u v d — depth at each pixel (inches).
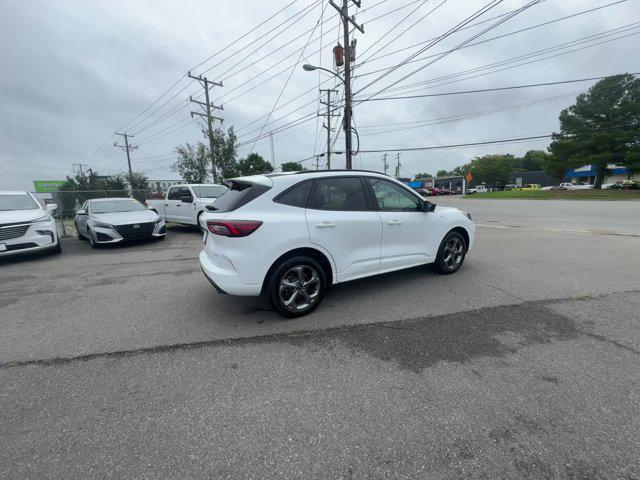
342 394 92.0
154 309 160.4
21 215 287.6
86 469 69.2
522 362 105.2
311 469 68.4
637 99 1355.8
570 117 1565.0
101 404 90.2
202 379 101.0
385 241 164.2
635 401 85.9
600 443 72.8
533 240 316.8
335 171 155.0
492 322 134.6
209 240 143.3
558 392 90.2
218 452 73.2
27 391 96.7
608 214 569.3
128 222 343.9
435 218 186.4
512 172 3176.7
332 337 125.6
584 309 145.9
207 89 910.4
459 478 65.4
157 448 74.6
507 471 66.6
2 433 79.8
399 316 142.6
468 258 241.9
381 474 66.8
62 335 133.9
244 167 936.3
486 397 88.9
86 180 1441.9
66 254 317.7
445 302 157.1
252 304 162.2
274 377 101.0
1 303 175.3
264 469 68.7
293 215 136.9
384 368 104.1
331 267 148.1
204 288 193.2
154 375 103.7
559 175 1792.6
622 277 190.2
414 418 81.9
